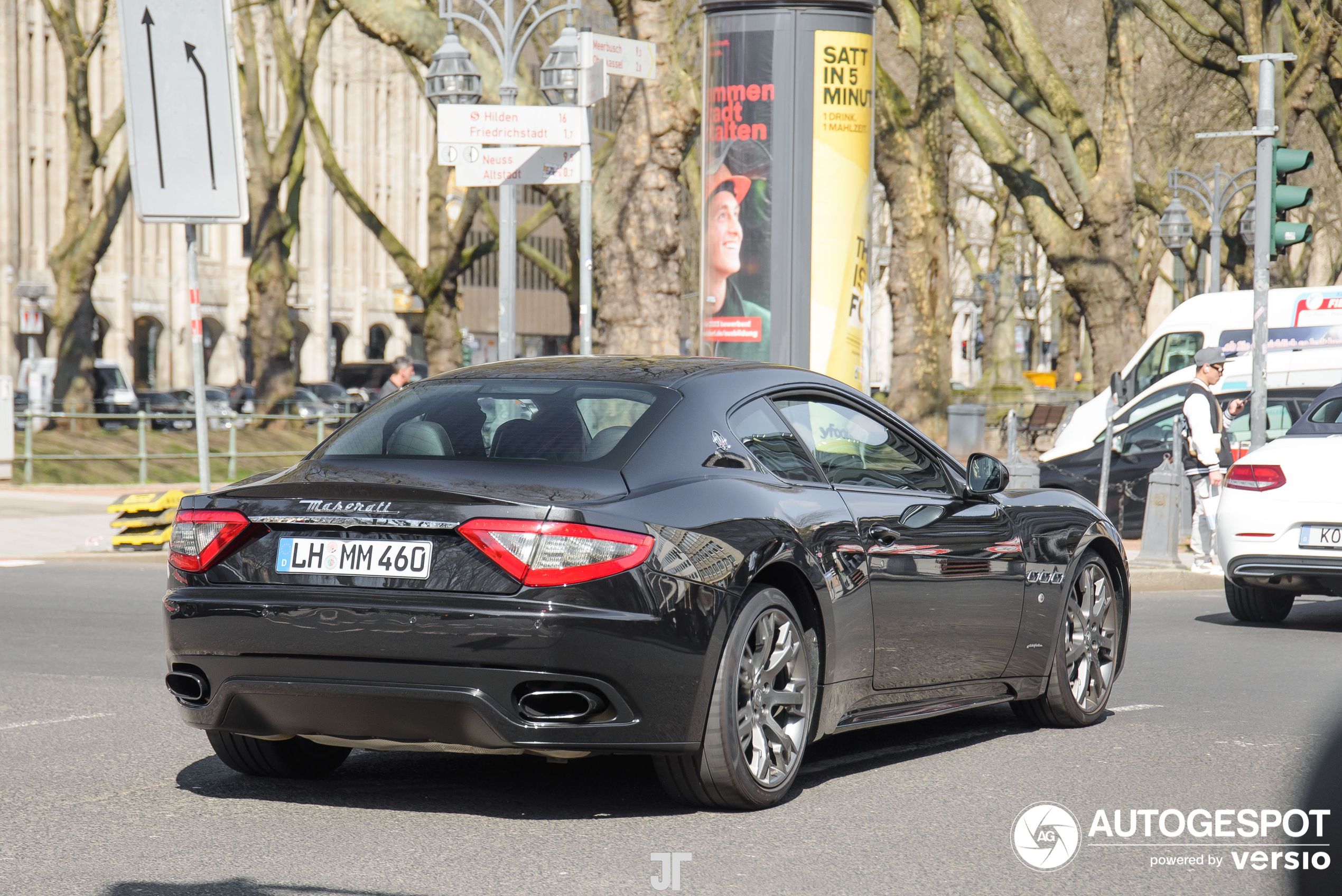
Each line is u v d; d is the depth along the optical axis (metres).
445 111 17.81
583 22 26.02
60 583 16.20
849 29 17.47
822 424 7.38
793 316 17.56
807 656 6.75
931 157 29.53
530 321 104.31
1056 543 8.41
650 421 6.53
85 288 45.09
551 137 17.92
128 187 45.62
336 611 5.98
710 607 6.14
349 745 6.35
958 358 109.38
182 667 6.40
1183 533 20.28
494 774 7.28
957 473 8.12
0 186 67.50
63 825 6.21
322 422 40.22
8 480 31.39
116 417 33.12
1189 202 49.38
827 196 17.50
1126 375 26.06
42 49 69.94
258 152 48.69
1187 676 10.45
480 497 5.96
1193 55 35.88
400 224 92.56
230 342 82.69
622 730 5.98
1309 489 12.62
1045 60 34.22
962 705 7.86
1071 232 34.50
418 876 5.48
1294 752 7.87
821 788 7.02
